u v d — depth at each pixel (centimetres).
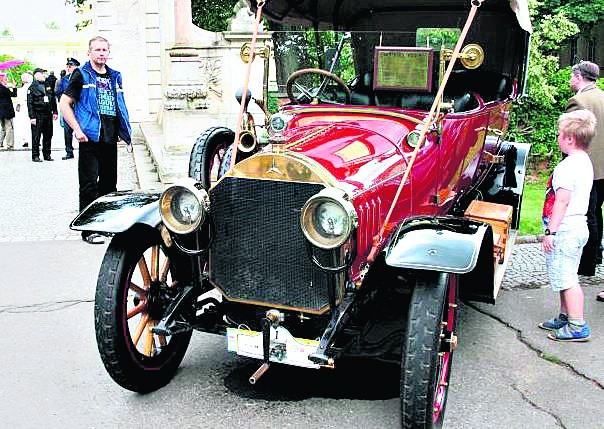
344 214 323
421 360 328
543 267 666
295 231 349
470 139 496
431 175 431
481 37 603
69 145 1441
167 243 395
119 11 1705
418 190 417
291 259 353
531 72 1119
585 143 477
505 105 595
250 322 387
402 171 397
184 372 436
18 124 2419
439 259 329
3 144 1712
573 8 1305
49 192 1047
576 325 488
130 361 387
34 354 466
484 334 504
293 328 375
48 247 736
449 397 407
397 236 349
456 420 380
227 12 1909
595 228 585
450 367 387
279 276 358
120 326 380
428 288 340
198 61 1055
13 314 539
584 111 482
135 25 1719
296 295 357
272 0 511
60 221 854
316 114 453
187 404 396
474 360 459
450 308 368
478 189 621
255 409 390
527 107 1148
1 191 1055
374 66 452
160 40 1573
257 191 354
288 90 493
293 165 345
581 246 484
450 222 362
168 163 981
